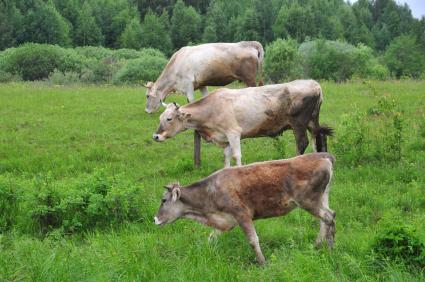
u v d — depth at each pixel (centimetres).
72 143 1505
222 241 809
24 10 7650
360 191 1027
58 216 916
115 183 956
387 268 666
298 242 813
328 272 658
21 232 892
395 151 1229
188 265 705
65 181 1001
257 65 1447
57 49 4616
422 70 5181
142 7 9688
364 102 1891
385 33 9312
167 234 858
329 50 4034
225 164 1180
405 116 1628
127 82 3575
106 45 8212
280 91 1153
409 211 954
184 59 1441
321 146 1184
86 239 867
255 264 750
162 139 1157
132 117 1777
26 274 641
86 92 2292
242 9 8969
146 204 963
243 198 761
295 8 7950
